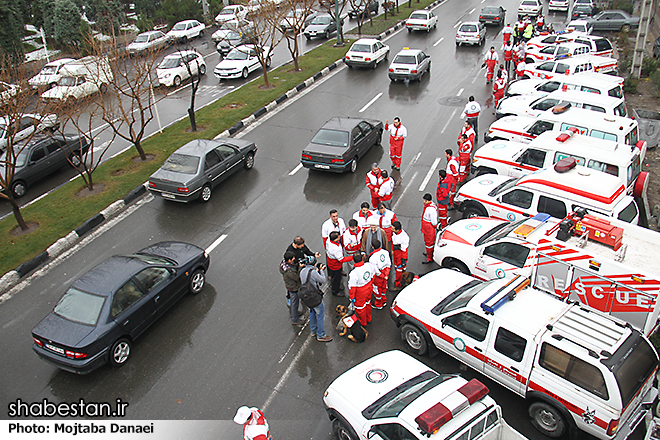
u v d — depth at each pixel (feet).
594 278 25.12
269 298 33.12
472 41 90.99
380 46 84.94
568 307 23.11
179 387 26.50
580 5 107.65
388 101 68.49
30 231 41.65
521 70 68.44
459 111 63.31
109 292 27.58
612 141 37.65
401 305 27.73
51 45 104.78
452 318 25.17
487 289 25.34
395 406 20.06
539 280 27.53
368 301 28.91
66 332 26.30
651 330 24.45
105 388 26.71
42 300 34.14
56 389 26.89
